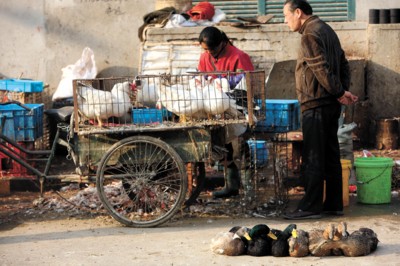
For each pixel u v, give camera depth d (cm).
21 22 1471
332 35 912
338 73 923
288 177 1088
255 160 975
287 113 981
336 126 936
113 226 911
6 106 1121
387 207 991
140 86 913
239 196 1030
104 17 1467
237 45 1362
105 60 1477
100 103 889
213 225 906
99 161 907
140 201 939
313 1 1462
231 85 923
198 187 969
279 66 1360
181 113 894
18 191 1118
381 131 1318
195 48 1338
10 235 878
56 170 1195
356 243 755
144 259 764
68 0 1466
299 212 930
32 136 1102
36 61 1477
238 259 757
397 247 794
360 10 1452
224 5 1480
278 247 758
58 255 786
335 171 938
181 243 823
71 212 983
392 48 1362
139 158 905
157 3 1435
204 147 902
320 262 742
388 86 1369
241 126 937
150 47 1355
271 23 1405
